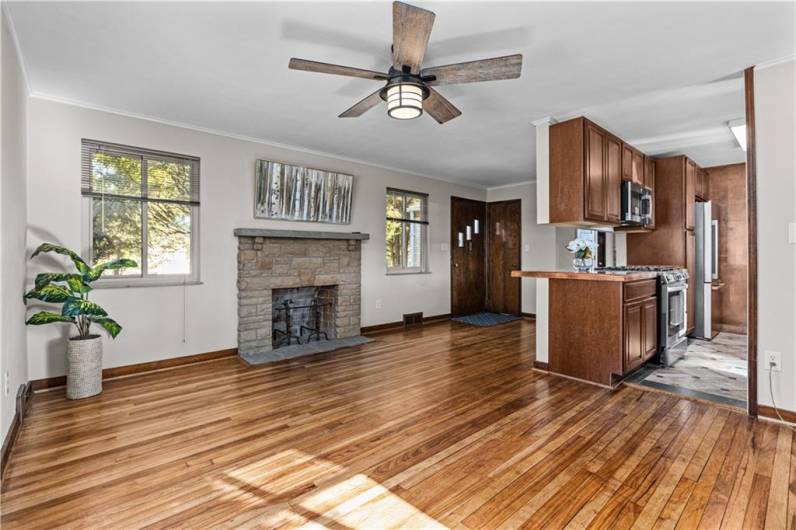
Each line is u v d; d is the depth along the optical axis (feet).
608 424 8.40
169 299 12.53
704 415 8.83
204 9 6.84
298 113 11.80
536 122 12.43
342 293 16.80
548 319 12.04
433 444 7.58
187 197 13.02
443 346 15.61
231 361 13.34
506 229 23.72
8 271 7.43
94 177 11.35
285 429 8.24
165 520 5.45
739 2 6.63
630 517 5.47
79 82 9.68
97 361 10.18
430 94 7.91
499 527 5.30
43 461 6.95
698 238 16.49
